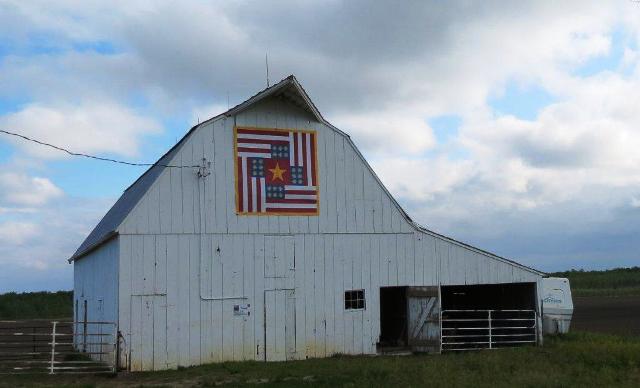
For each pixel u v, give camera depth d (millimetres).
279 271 24516
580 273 108625
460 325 31859
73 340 33906
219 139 24172
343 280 25531
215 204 23797
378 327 25922
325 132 25922
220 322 23391
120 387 18375
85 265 31234
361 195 26250
